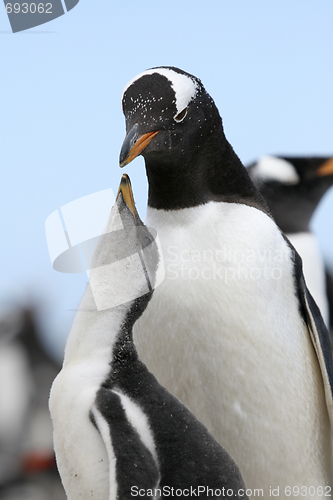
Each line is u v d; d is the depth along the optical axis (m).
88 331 6.32
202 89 7.92
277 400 7.59
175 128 7.58
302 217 14.48
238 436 7.62
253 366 7.50
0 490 16.59
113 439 5.70
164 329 7.50
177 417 5.98
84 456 5.79
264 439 7.63
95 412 5.83
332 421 7.81
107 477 5.71
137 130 7.52
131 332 6.41
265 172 14.54
